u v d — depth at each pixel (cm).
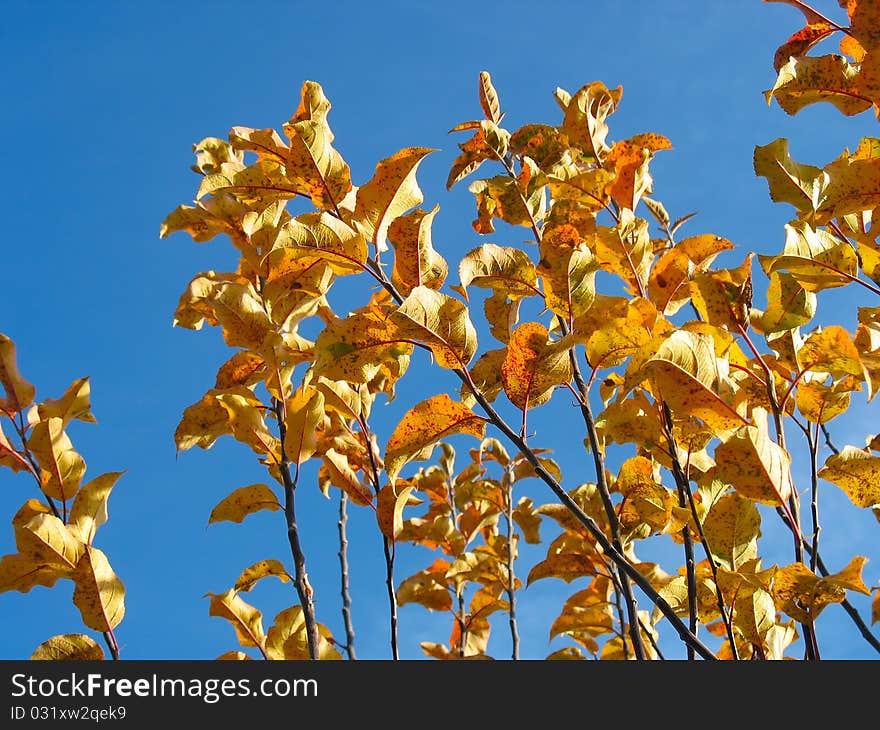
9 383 234
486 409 186
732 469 183
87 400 242
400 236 200
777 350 205
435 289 205
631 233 233
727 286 203
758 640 203
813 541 190
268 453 240
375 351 202
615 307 205
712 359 184
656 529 221
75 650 211
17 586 210
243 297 243
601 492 196
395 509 233
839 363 197
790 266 201
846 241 227
